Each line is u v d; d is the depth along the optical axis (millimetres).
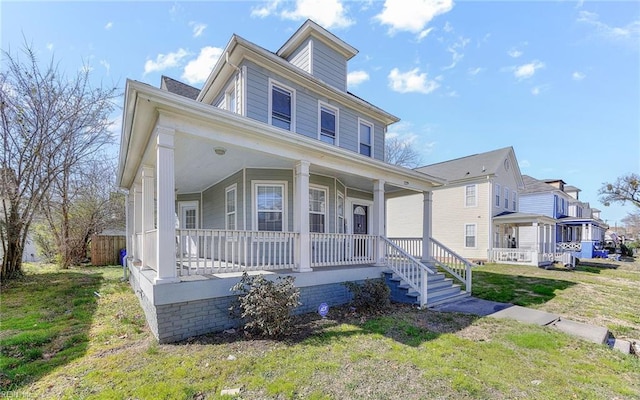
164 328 4363
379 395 3059
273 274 5715
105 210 16531
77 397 2918
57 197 13977
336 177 9328
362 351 4152
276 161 7270
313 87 9031
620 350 4645
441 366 3746
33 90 10695
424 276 6926
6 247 10352
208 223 10328
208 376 3361
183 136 4906
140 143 5715
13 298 7445
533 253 16328
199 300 4703
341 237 7391
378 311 6355
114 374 3385
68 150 11992
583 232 31953
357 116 10547
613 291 9594
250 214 7812
